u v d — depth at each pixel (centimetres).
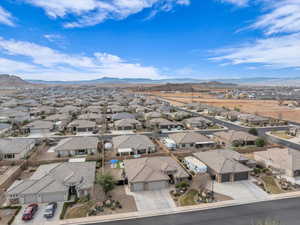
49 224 2689
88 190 3372
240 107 14000
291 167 4112
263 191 3566
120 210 2995
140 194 3444
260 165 4628
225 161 4144
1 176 4019
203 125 8525
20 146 5081
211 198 3294
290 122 9500
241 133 6291
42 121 7762
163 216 2888
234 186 3731
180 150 5581
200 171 4156
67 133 7350
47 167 4088
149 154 5138
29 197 3178
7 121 8662
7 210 2981
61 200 3250
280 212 2997
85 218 2811
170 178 3912
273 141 6531
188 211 3003
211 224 2731
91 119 9175
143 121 9169
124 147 5266
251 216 2900
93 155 5172
